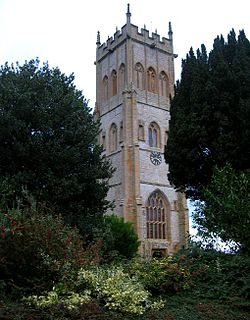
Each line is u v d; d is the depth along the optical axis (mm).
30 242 9414
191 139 18719
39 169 18844
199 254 13156
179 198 50219
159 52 56156
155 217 48125
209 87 18734
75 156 19359
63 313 7898
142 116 51188
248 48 19734
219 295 10898
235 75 18484
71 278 9375
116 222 26828
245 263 11750
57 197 18391
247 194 12281
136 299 9016
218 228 12656
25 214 10508
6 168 18750
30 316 7762
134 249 26844
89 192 20453
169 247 47844
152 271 11477
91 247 11633
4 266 9234
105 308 8734
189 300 10531
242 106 17438
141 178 48094
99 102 56969
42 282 9414
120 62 54250
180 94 20938
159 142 51844
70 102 20672
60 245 9781
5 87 19172
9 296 9102
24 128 18781
